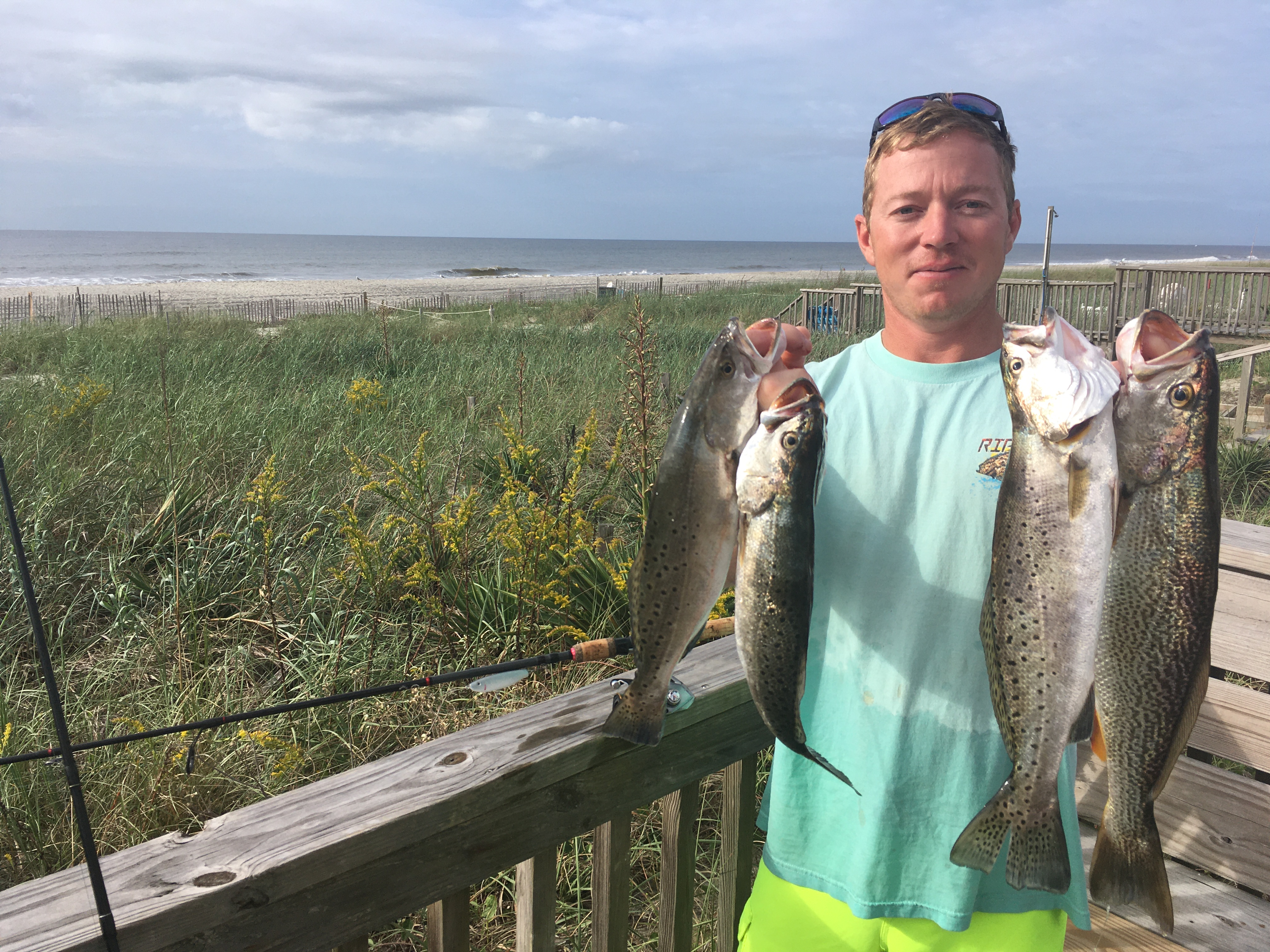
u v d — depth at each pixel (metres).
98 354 13.89
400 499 5.97
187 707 3.90
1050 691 1.59
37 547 5.36
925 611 1.78
